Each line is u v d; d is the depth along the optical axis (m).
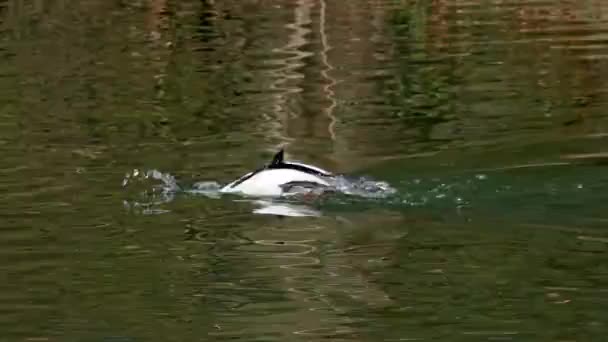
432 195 47.06
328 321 34.69
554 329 33.81
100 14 94.94
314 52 78.31
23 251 41.62
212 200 47.56
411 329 34.25
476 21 87.31
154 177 50.41
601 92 64.75
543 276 37.94
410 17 88.88
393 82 69.31
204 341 33.34
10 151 55.66
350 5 94.00
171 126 60.03
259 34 84.88
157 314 35.88
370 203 46.34
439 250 40.81
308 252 41.12
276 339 33.72
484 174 49.62
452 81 68.56
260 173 48.34
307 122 60.16
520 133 56.38
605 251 39.97
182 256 40.88
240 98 66.19
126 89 69.19
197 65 75.31
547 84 66.69
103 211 46.16
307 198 47.06
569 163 50.75
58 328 34.84
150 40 84.12
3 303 36.97
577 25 84.12
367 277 38.62
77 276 39.12
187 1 98.69
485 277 38.31
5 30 89.69
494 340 33.38
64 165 52.84
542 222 43.16
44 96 67.69
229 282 38.28
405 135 56.91
